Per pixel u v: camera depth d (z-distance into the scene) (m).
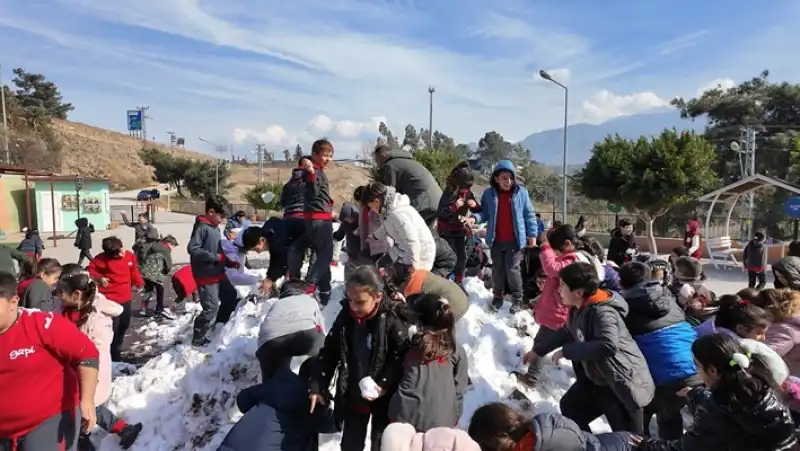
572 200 42.34
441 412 3.12
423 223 4.47
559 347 4.48
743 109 36.50
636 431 3.66
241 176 92.62
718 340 2.92
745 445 2.74
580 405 4.05
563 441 2.70
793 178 30.03
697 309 5.41
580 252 4.80
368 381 3.19
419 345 3.16
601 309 3.68
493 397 4.73
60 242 27.31
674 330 4.00
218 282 6.24
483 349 5.15
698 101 38.34
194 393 4.71
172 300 11.30
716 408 2.83
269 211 43.75
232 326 5.71
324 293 5.85
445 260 5.32
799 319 4.22
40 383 3.16
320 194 5.66
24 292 5.27
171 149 107.81
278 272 6.09
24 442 3.16
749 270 13.95
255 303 6.09
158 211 53.66
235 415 4.59
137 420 4.68
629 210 23.31
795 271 4.89
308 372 3.40
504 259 6.02
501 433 2.74
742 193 19.70
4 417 3.09
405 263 4.37
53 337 3.17
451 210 6.22
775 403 2.72
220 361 4.85
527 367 5.16
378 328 3.24
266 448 3.16
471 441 2.79
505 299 6.55
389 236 4.46
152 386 5.06
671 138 21.88
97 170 77.81
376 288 3.22
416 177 6.38
